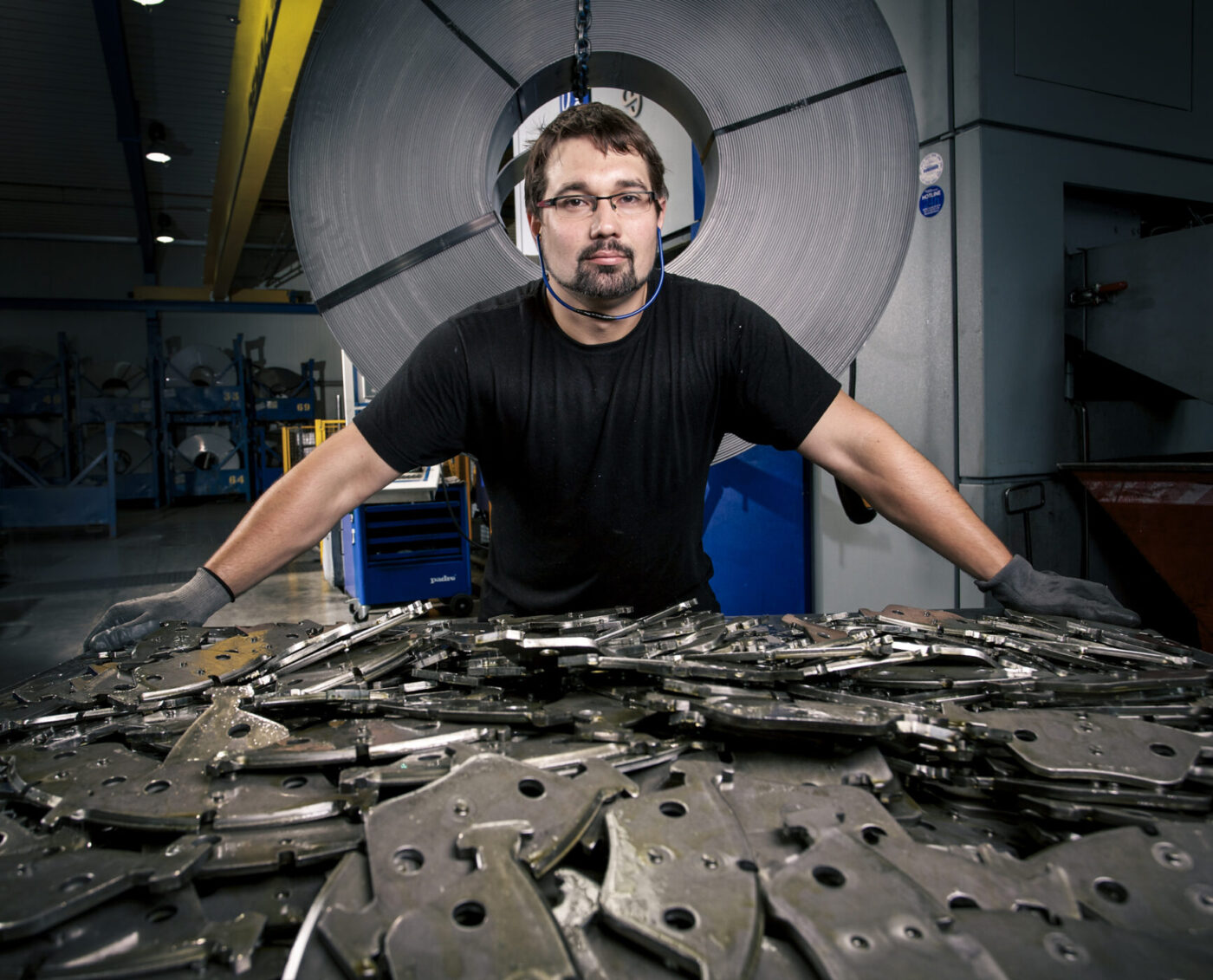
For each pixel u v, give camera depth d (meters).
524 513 1.14
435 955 0.32
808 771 0.52
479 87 1.18
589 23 1.17
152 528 6.96
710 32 1.22
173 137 7.09
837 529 2.13
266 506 0.99
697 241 1.28
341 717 0.63
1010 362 1.78
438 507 3.47
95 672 0.77
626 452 1.06
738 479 2.34
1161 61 1.98
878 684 0.66
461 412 1.06
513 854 0.39
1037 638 0.81
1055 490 1.85
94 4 4.82
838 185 1.28
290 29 3.72
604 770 0.48
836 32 1.23
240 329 10.05
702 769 0.49
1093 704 0.63
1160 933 0.37
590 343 1.05
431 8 1.13
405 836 0.41
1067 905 0.38
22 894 0.38
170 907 0.39
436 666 0.74
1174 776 0.49
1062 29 1.81
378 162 1.18
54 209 8.91
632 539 1.13
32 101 6.38
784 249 1.29
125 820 0.45
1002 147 1.74
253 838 0.44
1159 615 1.97
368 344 1.25
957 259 1.79
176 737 0.60
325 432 4.29
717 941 0.34
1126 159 1.94
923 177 1.85
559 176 0.92
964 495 1.81
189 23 5.35
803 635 0.81
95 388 8.90
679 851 0.40
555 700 0.66
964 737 0.54
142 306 9.11
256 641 0.83
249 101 4.79
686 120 1.38
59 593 4.34
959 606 1.81
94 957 0.35
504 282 1.24
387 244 1.20
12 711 0.67
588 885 0.39
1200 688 0.66
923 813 0.49
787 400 1.06
